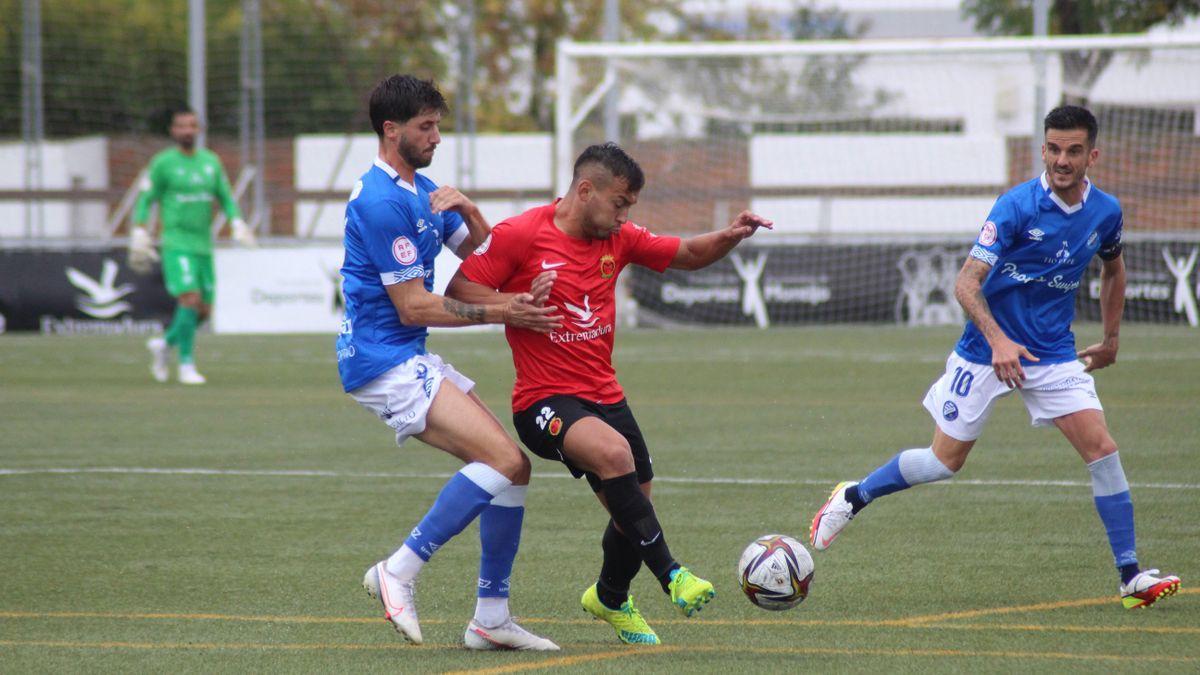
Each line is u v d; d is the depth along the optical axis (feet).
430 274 41.57
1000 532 55.47
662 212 181.78
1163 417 89.04
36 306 165.89
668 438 82.94
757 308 165.58
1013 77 169.89
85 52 233.96
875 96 176.86
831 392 105.91
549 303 40.52
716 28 282.97
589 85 174.60
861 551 52.21
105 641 39.83
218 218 199.93
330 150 226.58
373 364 39.88
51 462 74.49
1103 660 36.99
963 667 36.32
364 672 36.50
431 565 50.90
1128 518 44.16
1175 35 155.94
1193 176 162.20
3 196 187.83
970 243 162.50
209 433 85.92
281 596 45.70
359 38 237.25
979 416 47.80
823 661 37.24
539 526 57.47
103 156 236.43
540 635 41.32
